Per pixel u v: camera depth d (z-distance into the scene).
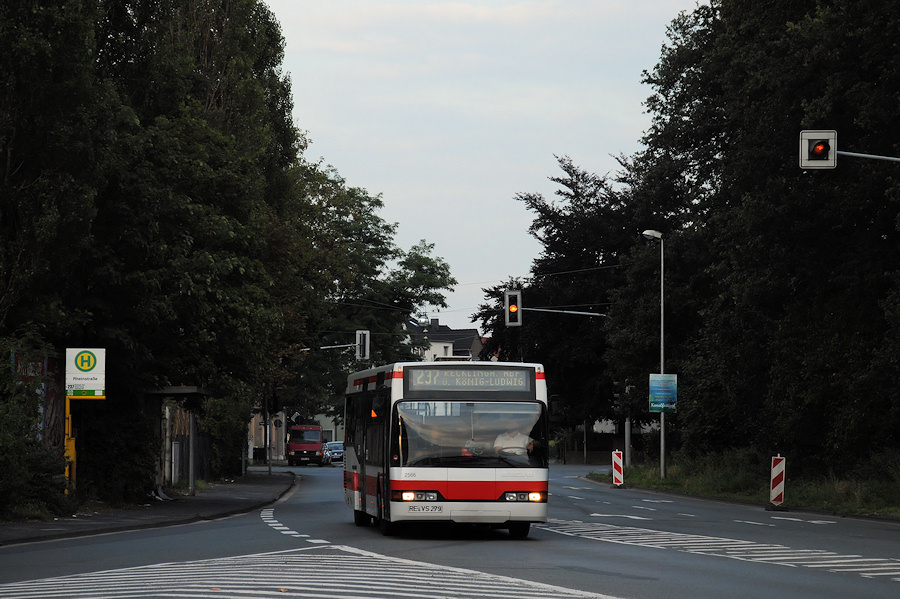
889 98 38.66
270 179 70.56
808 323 47.66
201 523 34.47
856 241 44.56
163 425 55.41
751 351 51.47
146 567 19.95
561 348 100.06
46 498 34.50
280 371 69.94
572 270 100.31
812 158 31.55
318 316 73.00
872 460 43.84
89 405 41.91
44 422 37.66
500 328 102.31
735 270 51.28
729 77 49.41
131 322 40.44
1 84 33.41
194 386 44.41
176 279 40.25
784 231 45.38
